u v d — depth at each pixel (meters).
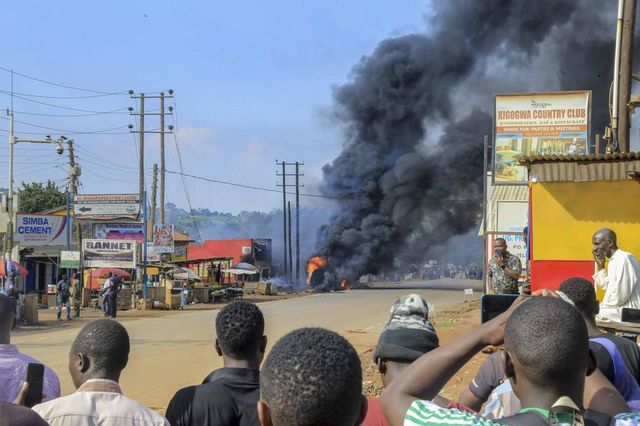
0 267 30.62
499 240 13.39
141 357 16.12
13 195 38.66
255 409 3.73
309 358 2.08
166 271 44.47
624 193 13.90
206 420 3.68
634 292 7.08
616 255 7.20
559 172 14.09
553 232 14.23
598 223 14.00
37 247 44.31
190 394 3.74
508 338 2.43
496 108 21.80
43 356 17.14
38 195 74.75
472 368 12.25
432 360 2.51
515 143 21.64
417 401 2.42
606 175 13.82
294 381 2.05
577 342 2.36
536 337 2.36
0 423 2.84
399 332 3.34
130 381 12.77
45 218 43.47
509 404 3.51
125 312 34.66
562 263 14.17
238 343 3.81
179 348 17.89
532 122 21.61
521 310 2.46
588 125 21.33
